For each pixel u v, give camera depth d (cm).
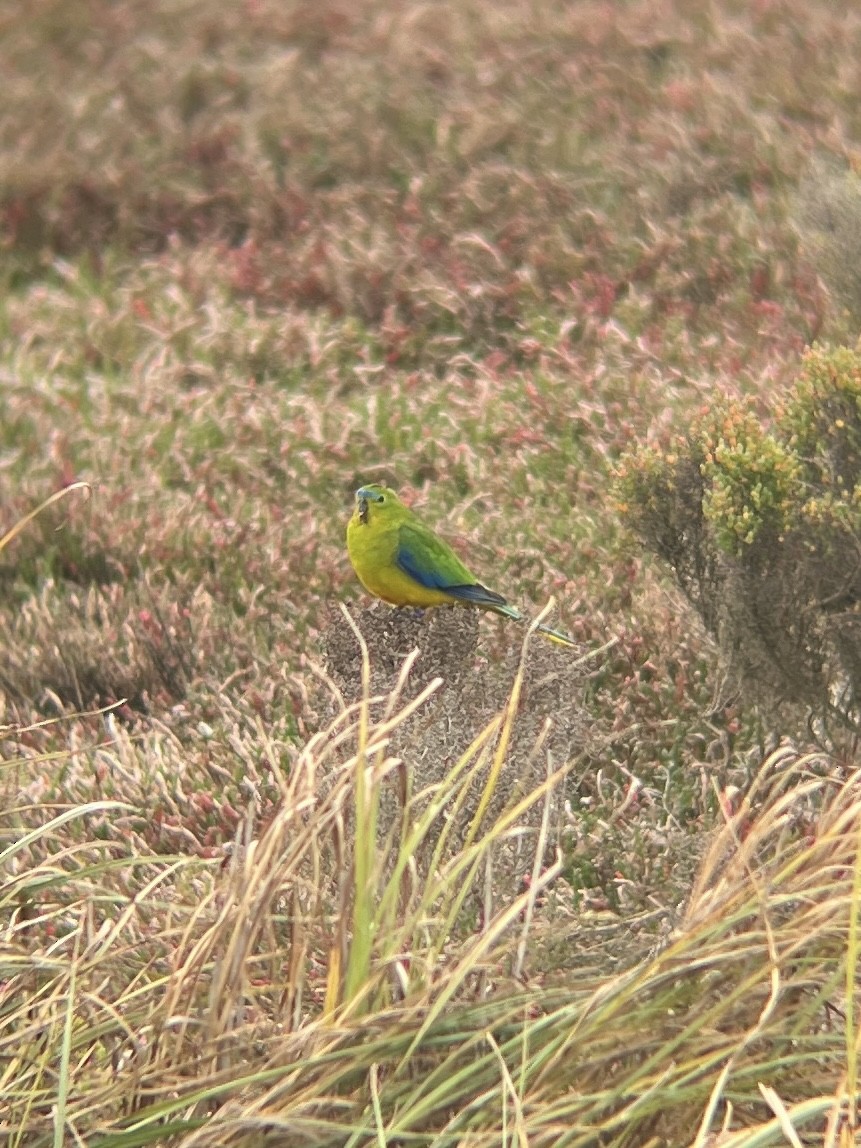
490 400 2116
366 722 811
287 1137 746
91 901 902
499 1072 761
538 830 1010
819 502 1170
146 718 1480
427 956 827
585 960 891
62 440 2091
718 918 813
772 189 2706
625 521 1268
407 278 2538
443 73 3369
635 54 3366
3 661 1575
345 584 1705
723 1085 720
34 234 2997
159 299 2619
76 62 3612
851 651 1192
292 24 3697
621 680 1422
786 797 845
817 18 3431
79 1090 813
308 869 962
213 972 826
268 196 2923
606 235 2611
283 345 2394
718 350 2194
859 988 800
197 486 2002
